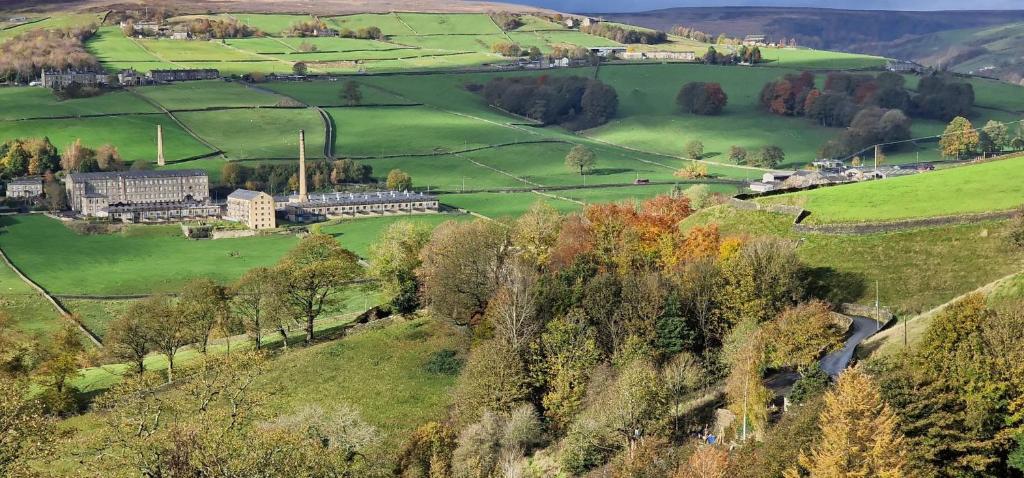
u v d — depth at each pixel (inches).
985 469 4131.4
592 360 6013.8
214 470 4168.3
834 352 5851.4
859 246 7687.0
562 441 5556.1
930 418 4210.1
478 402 5885.8
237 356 5487.2
